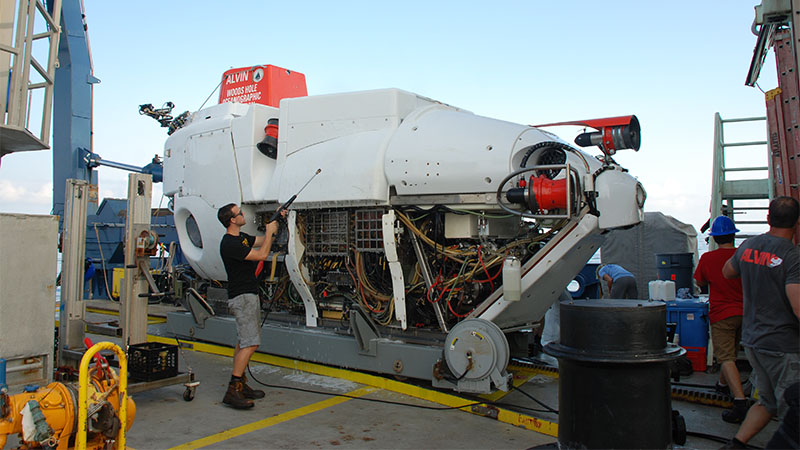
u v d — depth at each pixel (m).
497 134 4.34
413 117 4.83
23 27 3.74
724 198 6.50
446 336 4.55
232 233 4.41
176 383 4.25
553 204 3.91
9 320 3.50
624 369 2.52
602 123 3.92
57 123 10.52
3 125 3.51
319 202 4.94
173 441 3.48
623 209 3.87
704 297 5.99
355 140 4.95
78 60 10.51
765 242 3.13
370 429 3.72
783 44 4.00
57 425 2.74
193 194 6.32
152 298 4.55
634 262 8.41
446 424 3.83
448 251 4.55
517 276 4.03
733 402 3.91
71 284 4.44
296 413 4.05
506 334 5.26
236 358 4.22
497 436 3.61
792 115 3.92
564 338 2.70
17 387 3.55
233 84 7.12
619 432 2.51
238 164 5.81
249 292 4.33
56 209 10.52
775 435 2.56
